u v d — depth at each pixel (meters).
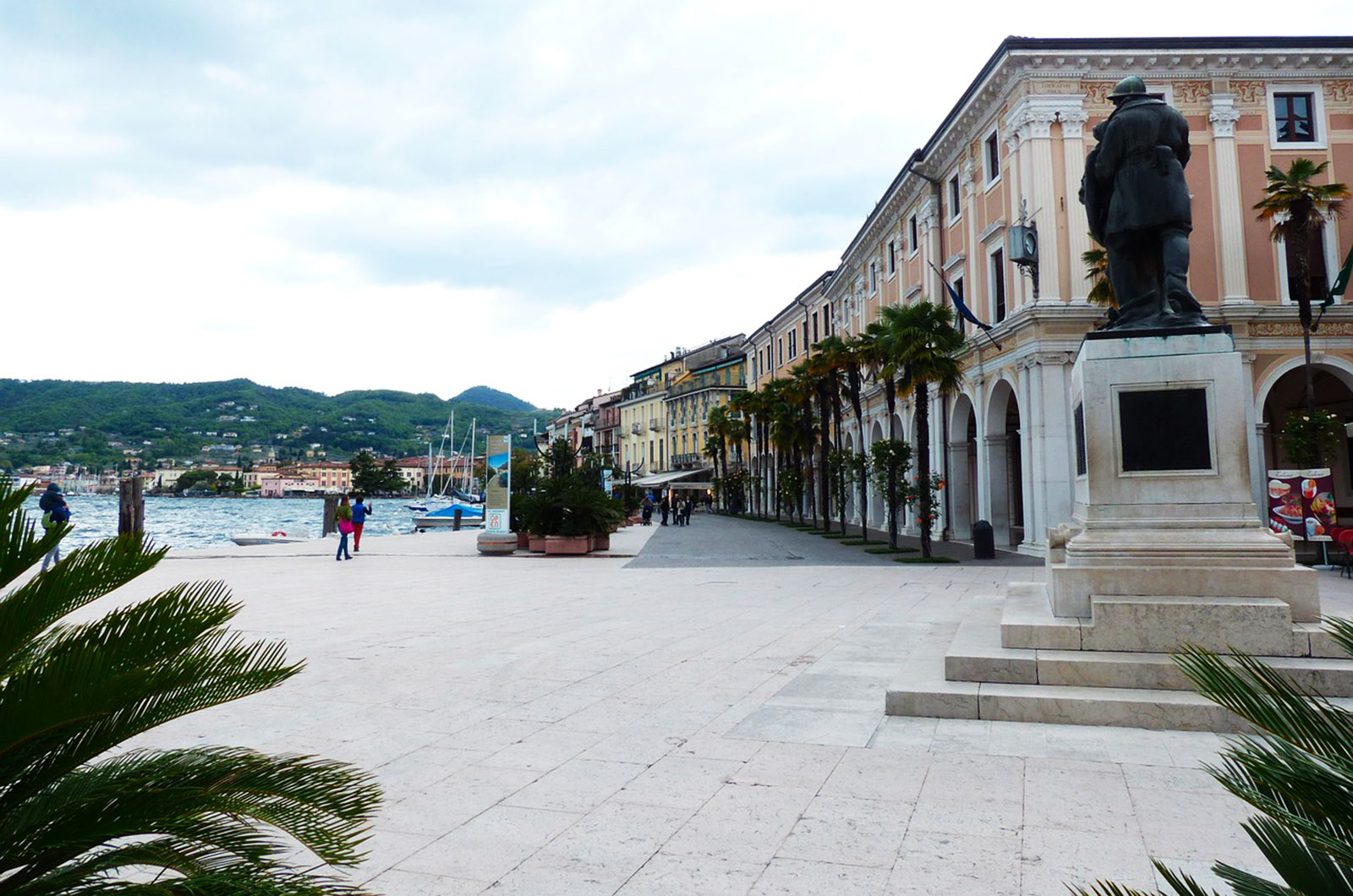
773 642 9.17
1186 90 22.94
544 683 7.10
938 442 30.69
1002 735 5.25
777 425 44.69
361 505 26.23
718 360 77.88
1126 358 6.54
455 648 8.83
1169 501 6.36
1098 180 7.24
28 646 2.15
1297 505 17.47
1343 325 22.28
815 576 17.83
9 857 1.92
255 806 2.09
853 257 42.53
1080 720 5.45
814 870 3.41
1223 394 6.36
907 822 3.90
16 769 1.98
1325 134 23.00
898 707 5.76
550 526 24.70
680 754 5.03
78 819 1.94
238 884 1.92
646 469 93.25
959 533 29.39
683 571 19.36
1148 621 5.86
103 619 2.12
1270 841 1.87
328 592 14.88
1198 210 22.83
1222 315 22.22
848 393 30.81
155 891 1.90
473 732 5.55
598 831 3.85
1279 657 5.57
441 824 3.94
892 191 33.78
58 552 14.39
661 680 7.18
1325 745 1.87
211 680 2.19
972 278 27.14
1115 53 22.33
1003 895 3.16
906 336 22.62
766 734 5.42
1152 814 3.94
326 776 2.26
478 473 130.00
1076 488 7.41
